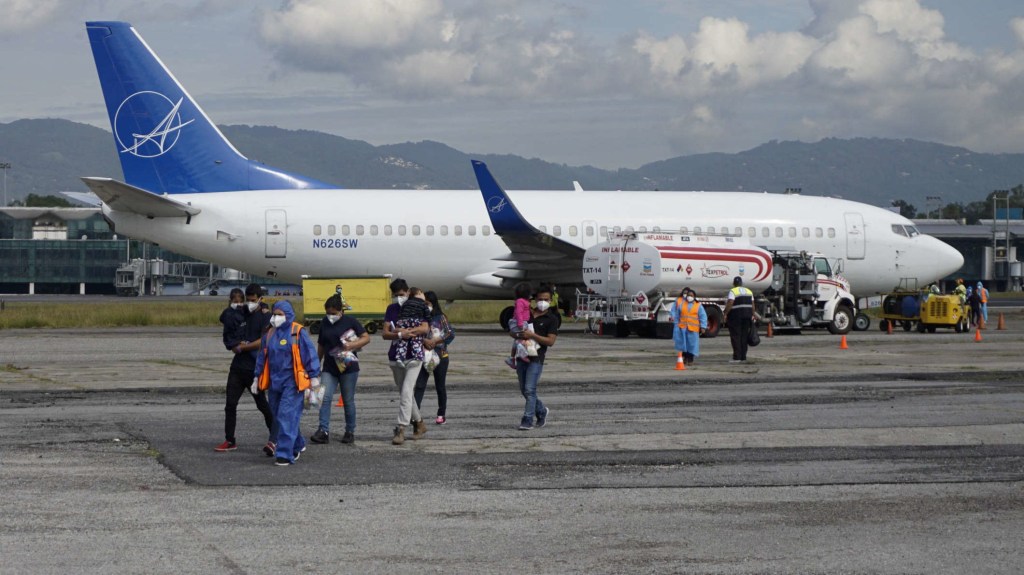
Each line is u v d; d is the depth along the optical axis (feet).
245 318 49.26
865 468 44.45
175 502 37.81
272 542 32.48
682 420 58.08
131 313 167.53
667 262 124.88
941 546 32.42
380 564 30.19
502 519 35.58
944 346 115.65
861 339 128.26
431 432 54.24
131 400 66.33
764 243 147.74
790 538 33.24
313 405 45.93
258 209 136.15
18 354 101.14
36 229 466.70
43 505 37.06
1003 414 60.39
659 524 34.96
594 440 51.47
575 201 144.66
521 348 54.49
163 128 137.59
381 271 138.92
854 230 151.74
